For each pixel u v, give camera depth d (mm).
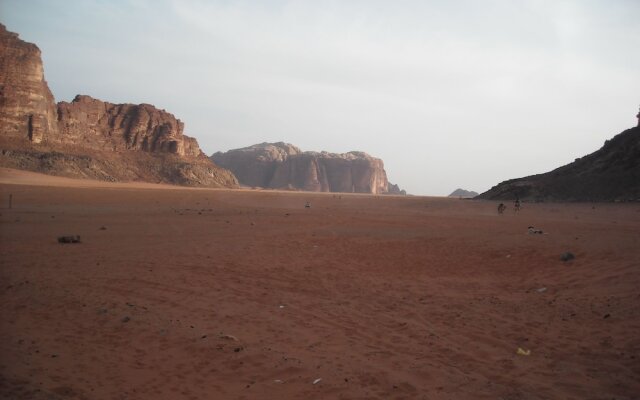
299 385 6613
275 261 16266
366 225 29531
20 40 136750
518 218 38438
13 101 132375
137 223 28297
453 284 13000
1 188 59344
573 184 75500
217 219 32438
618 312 9469
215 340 8461
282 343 8391
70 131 157125
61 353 7723
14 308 10242
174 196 69625
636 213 45500
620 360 7262
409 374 6957
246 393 6367
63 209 37219
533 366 7211
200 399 6172
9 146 126188
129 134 182375
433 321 9680
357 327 9336
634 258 13539
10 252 16766
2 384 6324
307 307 10797
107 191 71125
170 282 12961
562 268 13695
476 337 8641
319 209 51062
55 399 5957
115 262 15492
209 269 14734
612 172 74750
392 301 11328
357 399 6164
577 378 6723
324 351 7980
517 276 13539
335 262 16234
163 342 8383
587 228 25141
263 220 32406
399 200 88750
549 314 9812
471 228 26969
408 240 21109
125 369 7160
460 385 6547
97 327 9148
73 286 12219
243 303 11062
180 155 193625
